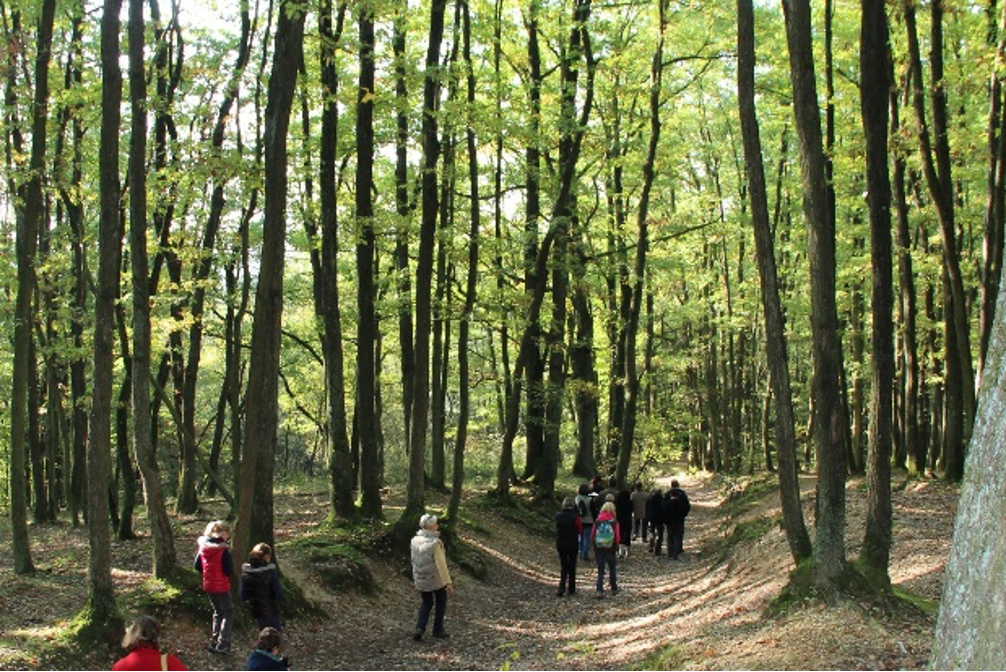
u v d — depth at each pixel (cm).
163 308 1728
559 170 2252
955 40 1873
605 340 3475
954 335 1969
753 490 2688
